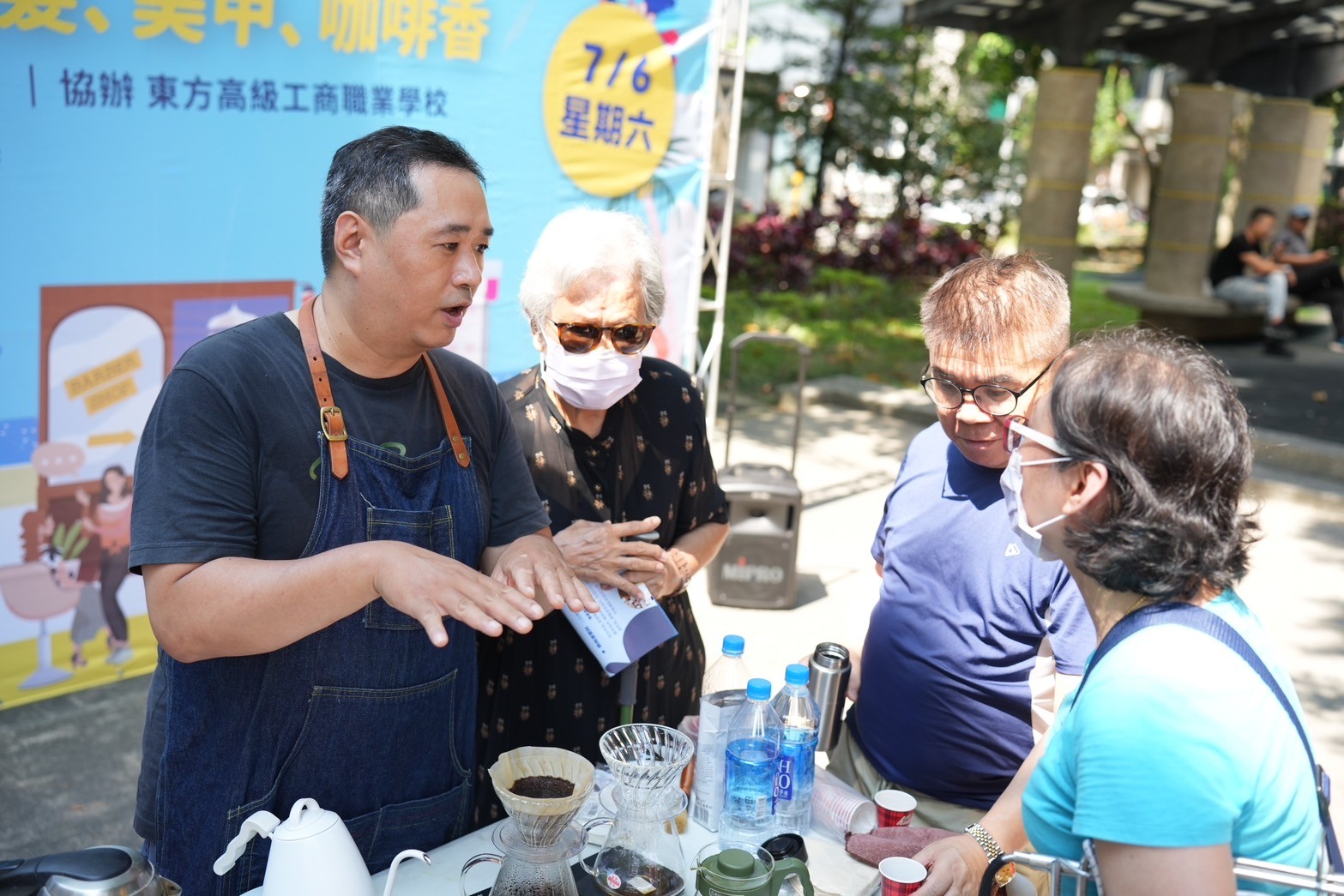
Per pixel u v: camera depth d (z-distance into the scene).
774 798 1.76
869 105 14.66
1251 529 1.17
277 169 3.65
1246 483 1.15
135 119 3.33
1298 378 10.15
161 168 3.41
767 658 4.42
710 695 1.84
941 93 15.44
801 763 1.76
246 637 1.50
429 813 1.79
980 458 1.89
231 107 3.51
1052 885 1.20
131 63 3.29
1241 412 1.15
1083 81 10.18
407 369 1.73
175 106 3.39
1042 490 1.22
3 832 3.05
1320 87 12.51
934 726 1.99
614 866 1.55
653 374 2.35
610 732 1.66
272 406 1.59
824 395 8.98
